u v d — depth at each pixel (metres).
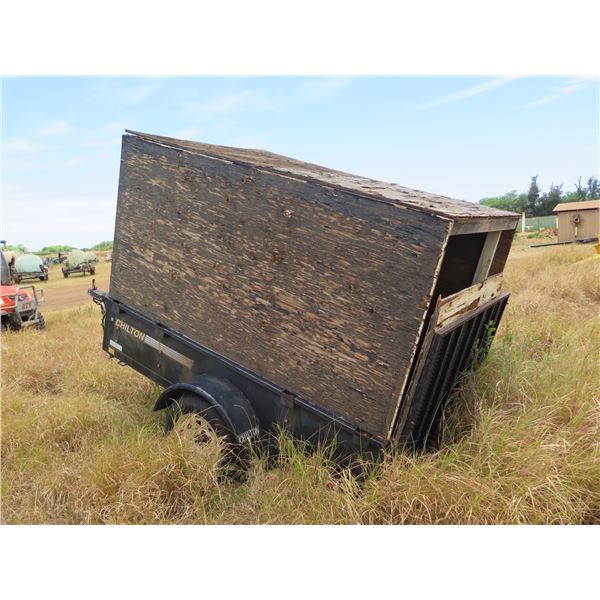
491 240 3.95
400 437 3.21
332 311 3.35
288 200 3.51
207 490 3.44
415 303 3.01
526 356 4.75
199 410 3.79
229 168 3.84
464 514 2.97
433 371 3.25
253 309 3.77
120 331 4.90
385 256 3.11
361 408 3.26
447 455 3.31
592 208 20.20
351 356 3.28
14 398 5.47
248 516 3.35
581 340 5.30
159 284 4.43
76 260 31.02
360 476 3.29
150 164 4.43
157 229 4.41
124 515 3.26
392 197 3.19
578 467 3.23
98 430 4.71
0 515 3.48
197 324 4.15
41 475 3.94
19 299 10.21
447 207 3.28
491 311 4.32
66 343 8.25
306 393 3.52
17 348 7.62
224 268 3.92
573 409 3.89
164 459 3.50
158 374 4.58
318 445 3.46
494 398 3.92
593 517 3.14
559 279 9.21
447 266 4.38
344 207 3.25
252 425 3.74
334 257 3.31
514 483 3.12
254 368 3.79
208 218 4.00
